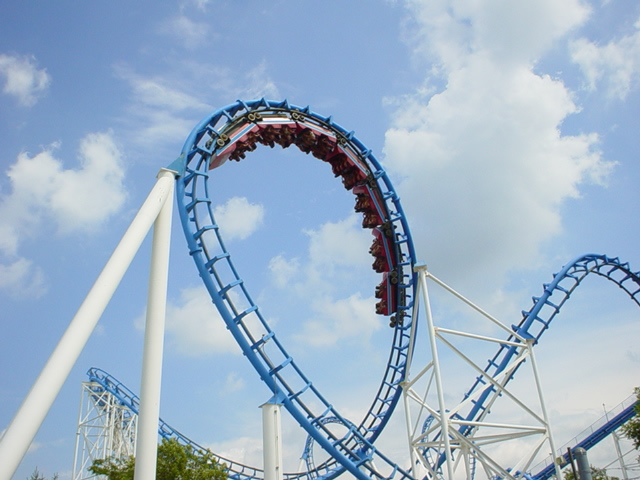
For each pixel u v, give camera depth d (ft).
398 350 102.47
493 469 93.35
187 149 76.43
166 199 66.74
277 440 71.61
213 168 84.43
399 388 102.01
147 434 56.39
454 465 97.66
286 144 92.99
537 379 97.30
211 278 74.54
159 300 62.28
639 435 92.58
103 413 154.10
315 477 111.14
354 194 101.19
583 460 52.06
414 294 98.07
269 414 72.38
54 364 47.06
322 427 81.76
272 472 69.92
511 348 108.99
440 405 85.15
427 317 91.71
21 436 42.73
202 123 79.66
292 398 77.56
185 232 74.33
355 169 97.60
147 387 58.13
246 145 85.97
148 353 59.82
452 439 100.37
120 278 56.24
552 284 116.37
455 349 93.71
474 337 94.89
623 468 133.18
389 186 98.53
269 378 75.36
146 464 55.36
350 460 79.82
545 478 138.72
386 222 99.55
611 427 135.44
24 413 43.78
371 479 82.12
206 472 92.79
